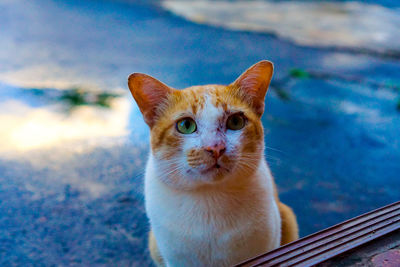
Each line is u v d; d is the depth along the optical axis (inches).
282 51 76.8
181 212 25.0
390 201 35.4
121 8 106.1
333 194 36.0
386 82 62.7
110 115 49.3
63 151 41.2
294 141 44.3
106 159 39.9
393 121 49.8
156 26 92.0
